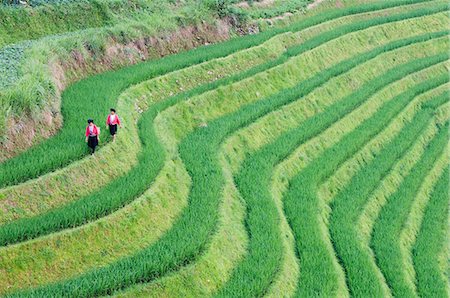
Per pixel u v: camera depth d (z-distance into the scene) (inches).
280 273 989.2
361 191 1341.0
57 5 1441.9
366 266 1101.1
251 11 1839.3
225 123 1327.5
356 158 1448.1
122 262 880.3
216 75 1478.8
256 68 1552.7
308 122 1477.6
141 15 1568.7
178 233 967.0
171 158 1138.7
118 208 954.7
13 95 1010.1
